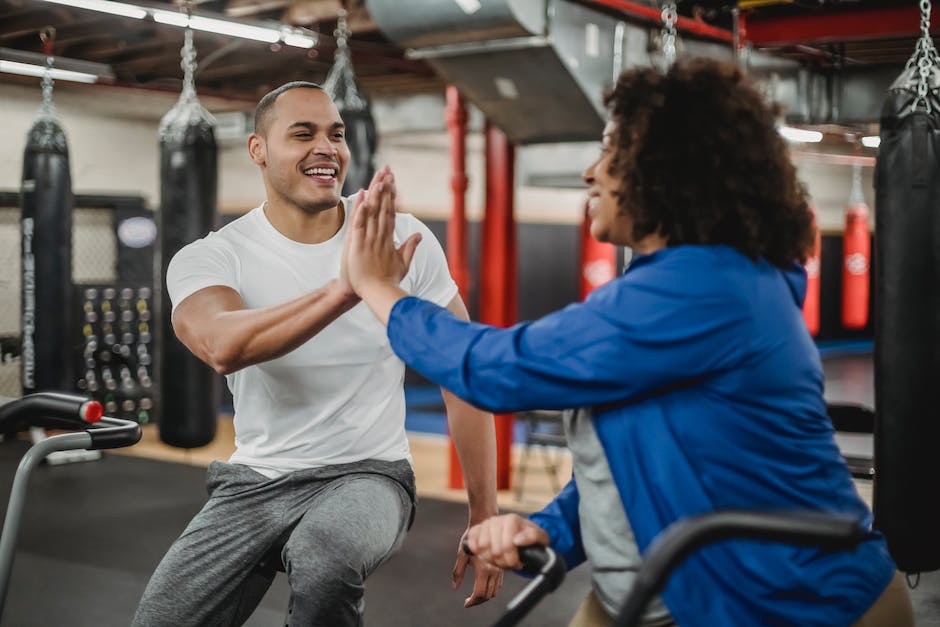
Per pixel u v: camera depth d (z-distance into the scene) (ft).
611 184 4.64
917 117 9.86
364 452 7.09
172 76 27.25
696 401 4.38
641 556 4.48
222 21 17.67
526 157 26.53
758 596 4.33
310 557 6.32
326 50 22.93
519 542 4.71
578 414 4.79
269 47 22.80
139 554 15.98
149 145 32.35
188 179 17.19
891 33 17.83
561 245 44.62
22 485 5.92
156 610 6.84
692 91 4.47
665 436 4.39
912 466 9.89
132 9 16.55
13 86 28.60
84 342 27.48
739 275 4.36
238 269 7.07
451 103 21.43
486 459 7.35
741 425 4.36
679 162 4.41
